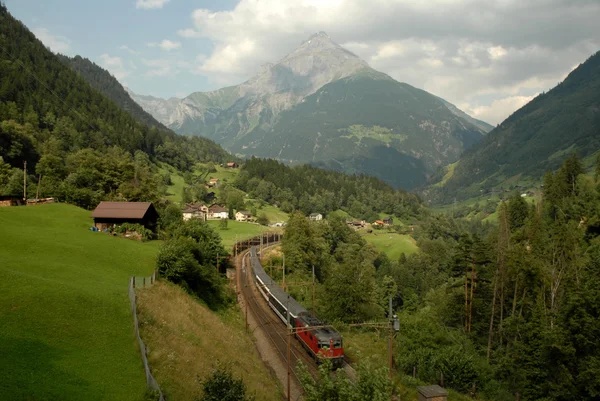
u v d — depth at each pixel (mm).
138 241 76188
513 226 115500
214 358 36531
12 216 73750
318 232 142125
